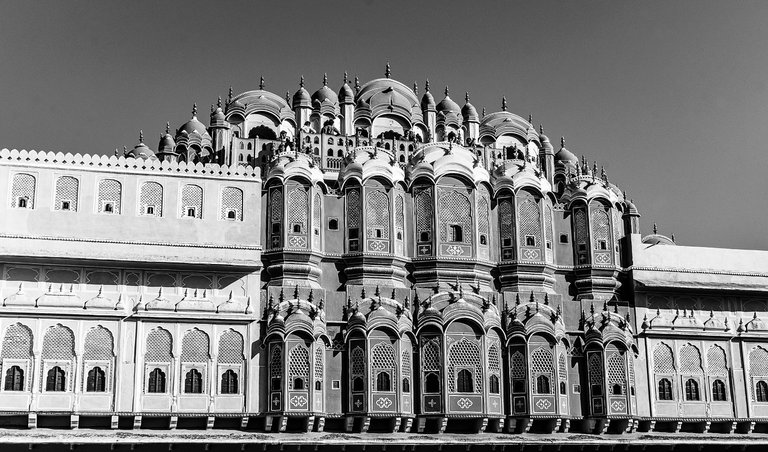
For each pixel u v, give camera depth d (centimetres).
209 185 4950
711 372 5428
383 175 5219
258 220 4981
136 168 4866
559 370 5116
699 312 5528
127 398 4559
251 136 6669
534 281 5341
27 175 4703
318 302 4956
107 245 4712
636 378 5306
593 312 5325
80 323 4578
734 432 5412
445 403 4878
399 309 4953
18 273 4594
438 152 5444
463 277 5234
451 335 4969
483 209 5378
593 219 5538
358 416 4794
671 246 5597
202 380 4684
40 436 4278
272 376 4738
